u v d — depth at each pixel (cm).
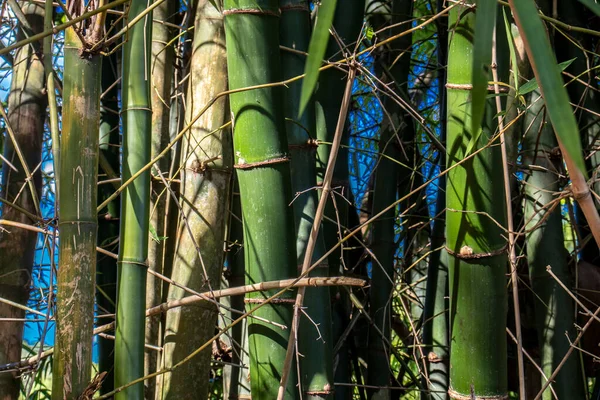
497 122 97
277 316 99
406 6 167
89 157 83
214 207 121
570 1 155
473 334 98
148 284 138
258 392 99
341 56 129
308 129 113
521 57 124
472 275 97
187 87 139
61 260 82
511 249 95
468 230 97
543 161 139
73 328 81
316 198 113
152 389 137
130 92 93
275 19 100
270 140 98
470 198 97
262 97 98
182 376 115
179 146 140
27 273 152
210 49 124
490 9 45
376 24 184
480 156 96
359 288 159
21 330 149
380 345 149
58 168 92
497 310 98
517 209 154
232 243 145
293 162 112
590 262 164
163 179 114
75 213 82
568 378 131
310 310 106
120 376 89
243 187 99
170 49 148
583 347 147
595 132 154
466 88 97
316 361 105
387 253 153
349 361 153
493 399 98
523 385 92
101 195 168
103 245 159
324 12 46
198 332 117
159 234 140
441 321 155
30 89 160
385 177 156
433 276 158
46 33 83
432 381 153
